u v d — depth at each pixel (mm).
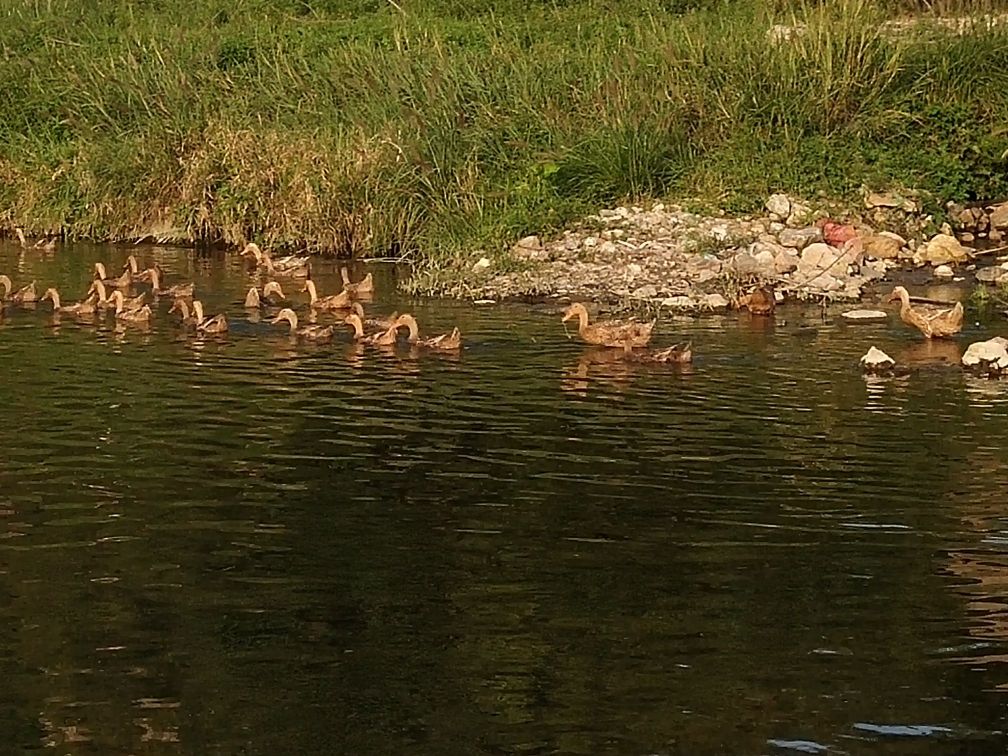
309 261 18562
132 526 8781
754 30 20609
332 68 21719
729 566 8133
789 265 16609
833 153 18750
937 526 8688
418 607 7652
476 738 6402
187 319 14773
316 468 9844
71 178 21469
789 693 6734
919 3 22828
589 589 7840
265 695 6793
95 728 6492
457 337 13461
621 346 13461
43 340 13875
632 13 24547
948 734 6387
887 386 11945
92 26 25797
